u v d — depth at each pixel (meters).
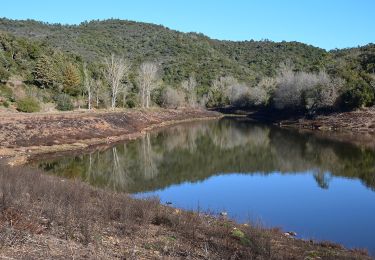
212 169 35.75
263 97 105.94
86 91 78.00
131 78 99.94
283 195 26.38
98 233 11.80
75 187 18.22
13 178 17.59
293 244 15.51
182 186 29.08
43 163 35.56
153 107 91.44
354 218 21.22
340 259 13.96
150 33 197.62
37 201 14.50
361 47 140.12
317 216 21.58
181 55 165.62
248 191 27.58
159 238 12.78
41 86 70.94
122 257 10.11
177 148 47.94
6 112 53.25
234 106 114.44
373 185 29.14
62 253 9.32
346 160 39.53
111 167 35.44
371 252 16.20
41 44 86.25
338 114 71.25
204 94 122.38
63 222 11.84
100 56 129.38
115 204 16.05
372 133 60.34
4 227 9.91
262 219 20.73
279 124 78.56
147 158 40.59
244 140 55.47
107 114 59.88
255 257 12.12
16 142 40.53
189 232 14.12
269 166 37.00
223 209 22.75
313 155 42.72
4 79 64.62
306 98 77.06
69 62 83.31
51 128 46.22
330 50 169.38
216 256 11.67
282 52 192.38
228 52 198.62
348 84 73.88
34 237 10.03
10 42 75.88
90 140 47.97
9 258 8.19
